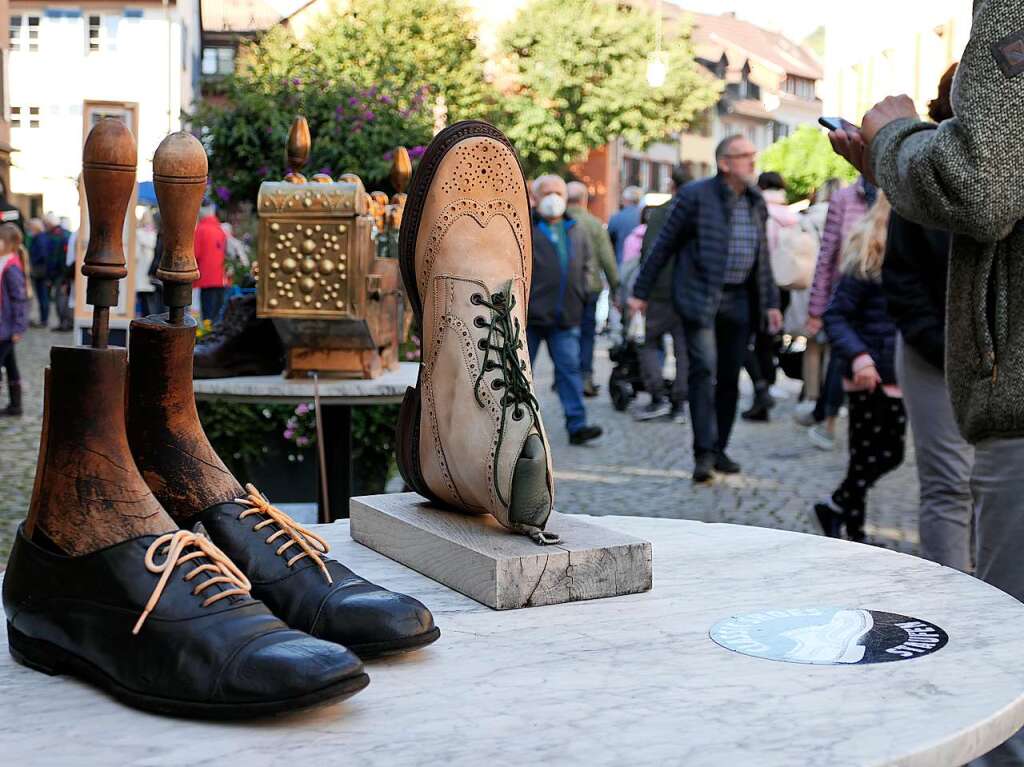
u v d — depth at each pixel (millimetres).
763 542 1992
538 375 13383
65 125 37719
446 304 1780
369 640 1338
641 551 1673
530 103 35844
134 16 36938
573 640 1457
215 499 1436
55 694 1268
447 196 1810
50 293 22312
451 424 1760
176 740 1145
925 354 3143
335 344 3252
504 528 1766
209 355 3346
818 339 7746
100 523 1280
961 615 1559
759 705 1229
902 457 4711
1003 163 1719
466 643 1444
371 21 30094
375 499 2002
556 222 7992
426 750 1116
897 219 3148
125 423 1380
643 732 1157
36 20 37156
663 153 50250
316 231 3143
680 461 7516
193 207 1380
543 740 1139
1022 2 1707
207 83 6395
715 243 6512
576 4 35938
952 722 1180
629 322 10203
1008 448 1990
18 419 9602
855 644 1428
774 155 31781
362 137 5902
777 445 8148
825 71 26625
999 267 1932
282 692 1150
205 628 1207
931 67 18406
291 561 1409
